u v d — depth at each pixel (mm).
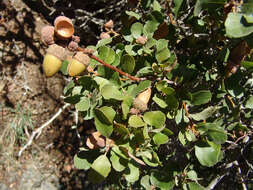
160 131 204
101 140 198
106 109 177
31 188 668
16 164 662
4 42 619
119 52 237
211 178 326
